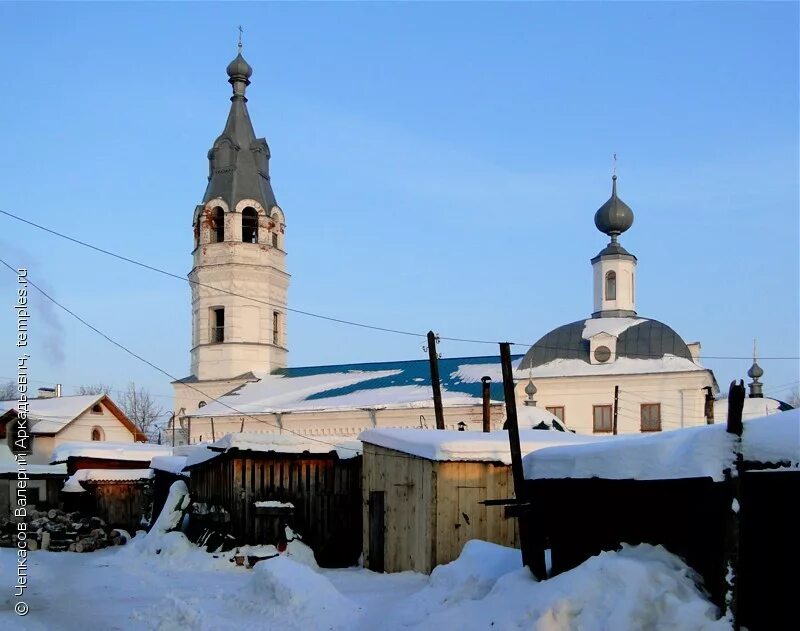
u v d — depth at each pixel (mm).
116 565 25828
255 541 26375
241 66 63344
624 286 50969
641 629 10312
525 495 14789
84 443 46719
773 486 10359
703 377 44406
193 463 29703
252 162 62938
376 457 24969
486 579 14359
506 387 16375
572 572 11625
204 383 61500
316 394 55062
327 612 15594
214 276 61969
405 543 22953
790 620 10031
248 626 15148
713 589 10883
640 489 12289
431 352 29125
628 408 45562
